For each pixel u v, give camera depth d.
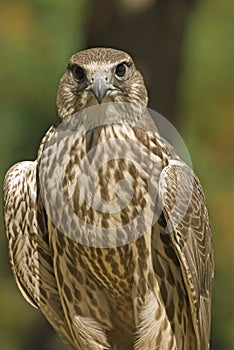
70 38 21.81
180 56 20.16
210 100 21.70
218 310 21.34
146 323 15.89
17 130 21.83
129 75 15.73
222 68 21.58
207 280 16.22
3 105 21.84
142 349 15.97
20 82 21.77
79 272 15.93
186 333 16.06
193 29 21.36
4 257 22.94
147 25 19.97
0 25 21.92
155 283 15.84
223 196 21.53
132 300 15.95
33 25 21.95
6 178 16.25
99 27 20.03
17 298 23.00
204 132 21.77
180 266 15.81
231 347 21.20
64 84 15.80
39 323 21.81
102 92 15.52
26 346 22.05
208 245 16.19
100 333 16.12
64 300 16.08
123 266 15.74
